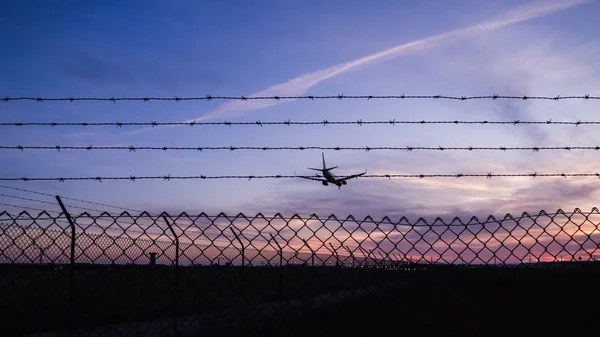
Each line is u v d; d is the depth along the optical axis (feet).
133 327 18.75
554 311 28.32
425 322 23.84
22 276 17.04
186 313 18.24
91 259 16.38
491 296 20.59
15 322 17.70
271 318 17.16
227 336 17.54
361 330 18.78
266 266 16.80
